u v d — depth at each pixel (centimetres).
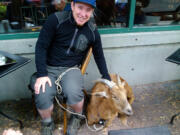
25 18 307
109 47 327
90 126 277
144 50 350
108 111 258
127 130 185
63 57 220
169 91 362
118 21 340
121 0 329
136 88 370
